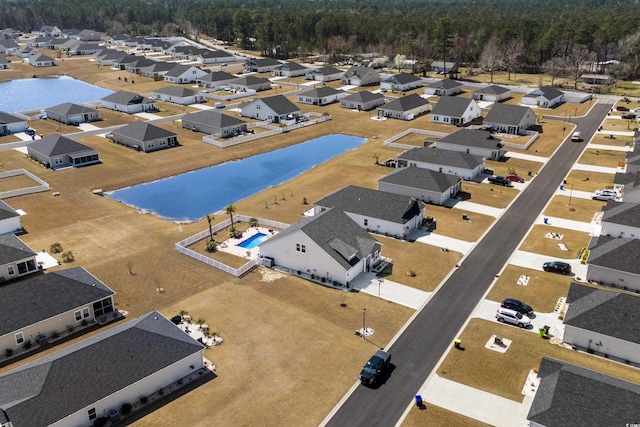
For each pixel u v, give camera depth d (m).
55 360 37.78
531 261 59.78
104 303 49.62
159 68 182.38
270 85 166.00
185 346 41.53
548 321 48.44
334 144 112.12
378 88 165.75
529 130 114.62
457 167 86.12
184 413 37.31
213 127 113.56
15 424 33.06
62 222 71.62
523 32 197.75
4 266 55.56
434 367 42.34
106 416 36.47
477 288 54.34
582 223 69.44
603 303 45.19
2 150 101.62
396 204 67.88
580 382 35.06
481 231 67.56
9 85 176.00
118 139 108.19
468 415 37.16
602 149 101.44
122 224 71.75
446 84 152.50
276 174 94.12
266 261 59.44
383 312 50.19
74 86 175.50
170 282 56.16
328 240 56.84
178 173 93.50
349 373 41.66
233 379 40.97
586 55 178.75
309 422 36.59
